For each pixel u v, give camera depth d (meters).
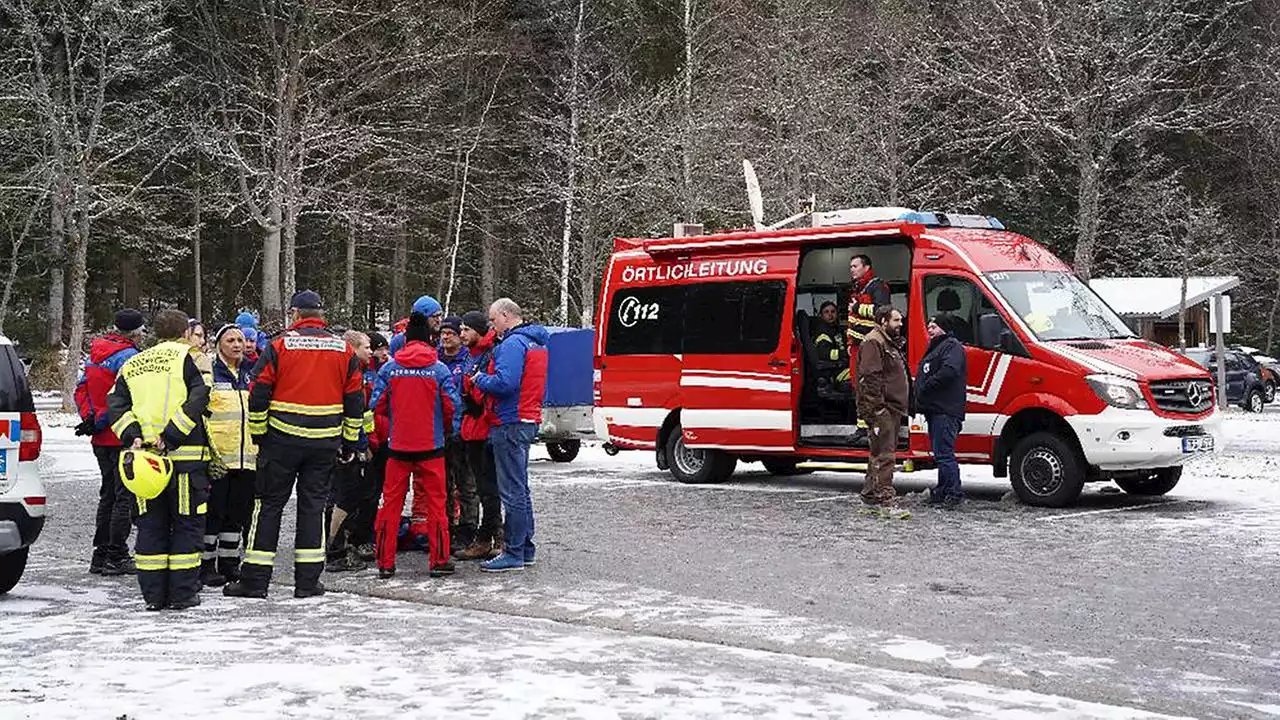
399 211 42.34
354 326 44.47
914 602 8.76
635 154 38.16
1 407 9.13
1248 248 46.44
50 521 13.53
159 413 8.62
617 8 41.56
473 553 10.79
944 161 37.94
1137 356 13.52
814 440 15.66
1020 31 28.77
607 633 7.87
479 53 41.09
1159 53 28.20
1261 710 6.13
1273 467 17.80
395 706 5.98
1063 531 11.91
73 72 34.03
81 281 33.50
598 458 20.44
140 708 5.93
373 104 38.81
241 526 9.85
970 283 14.23
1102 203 43.91
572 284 43.72
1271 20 37.28
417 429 9.84
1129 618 8.21
